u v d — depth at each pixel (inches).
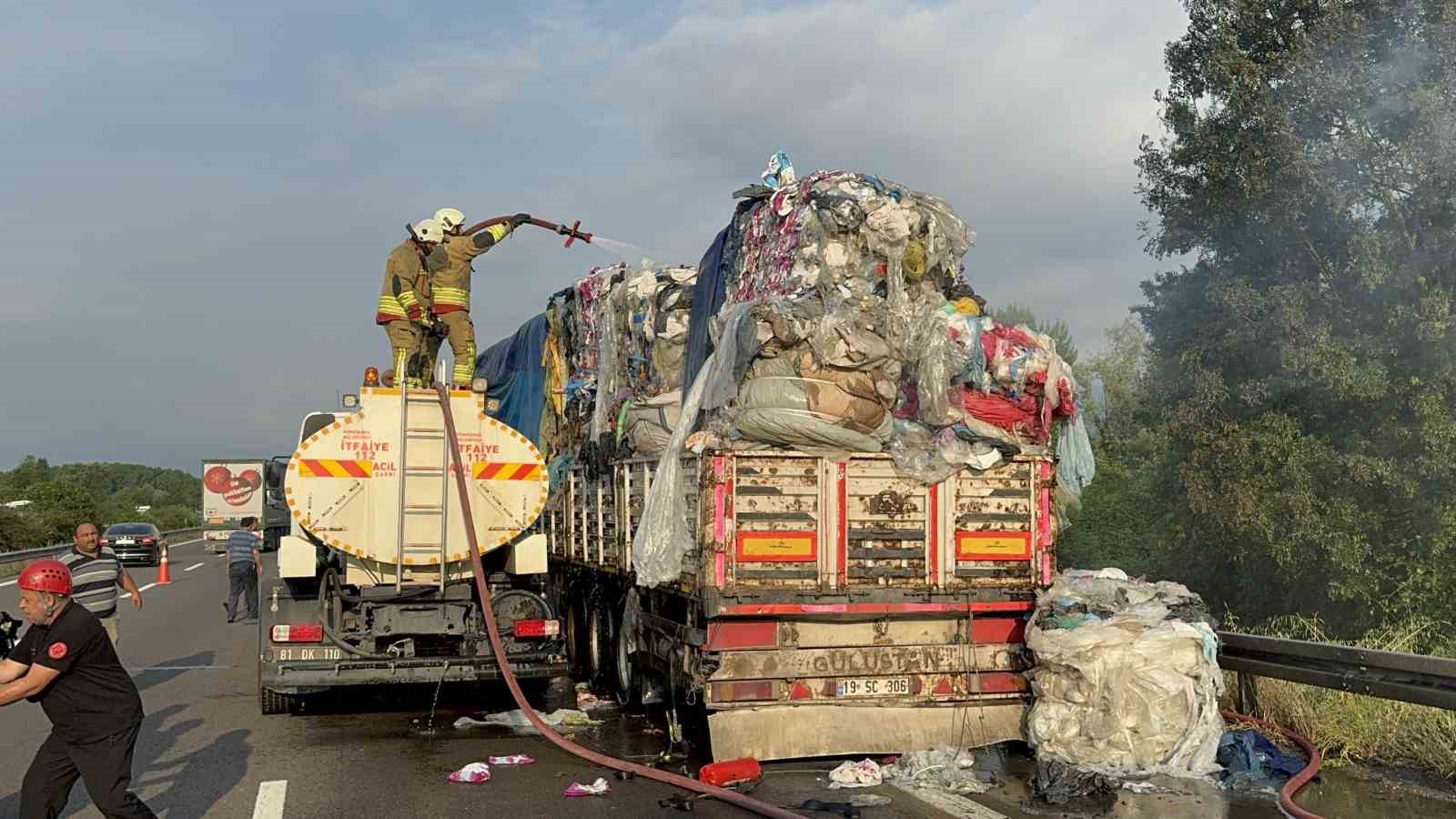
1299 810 254.5
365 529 391.5
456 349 479.2
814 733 310.2
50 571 219.5
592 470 463.5
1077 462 357.7
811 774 308.7
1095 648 301.7
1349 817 254.7
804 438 311.4
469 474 402.0
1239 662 334.3
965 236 361.7
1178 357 472.1
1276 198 419.2
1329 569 403.9
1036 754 310.3
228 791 298.4
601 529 447.5
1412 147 378.6
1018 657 327.6
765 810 266.5
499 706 432.8
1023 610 327.9
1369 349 391.2
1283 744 318.7
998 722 323.6
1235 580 464.1
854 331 317.7
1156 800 274.2
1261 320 425.7
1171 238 464.8
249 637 677.3
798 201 348.8
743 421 315.6
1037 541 331.3
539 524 490.6
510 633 404.2
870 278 346.3
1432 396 374.3
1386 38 396.8
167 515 2928.2
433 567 402.6
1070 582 332.8
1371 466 384.8
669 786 300.4
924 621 323.3
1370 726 309.1
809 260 340.8
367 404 394.3
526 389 591.8
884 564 318.0
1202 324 466.3
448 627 402.6
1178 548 478.9
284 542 386.6
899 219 341.4
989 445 329.7
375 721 405.1
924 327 333.1
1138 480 624.7
